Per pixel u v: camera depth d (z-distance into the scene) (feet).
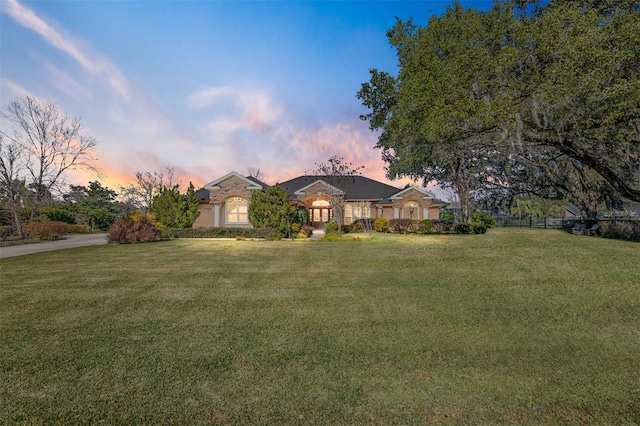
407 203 99.09
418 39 49.70
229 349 14.57
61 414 9.80
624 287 25.05
